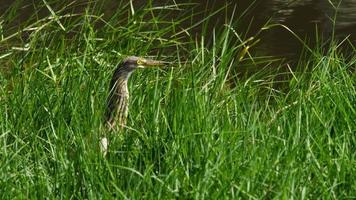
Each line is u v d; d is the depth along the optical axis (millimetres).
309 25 22859
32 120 11844
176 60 15570
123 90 12750
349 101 11984
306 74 15117
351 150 10836
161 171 10422
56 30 14758
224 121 11594
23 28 14883
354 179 9977
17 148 11234
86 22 14766
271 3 24625
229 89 14047
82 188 10031
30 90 12688
